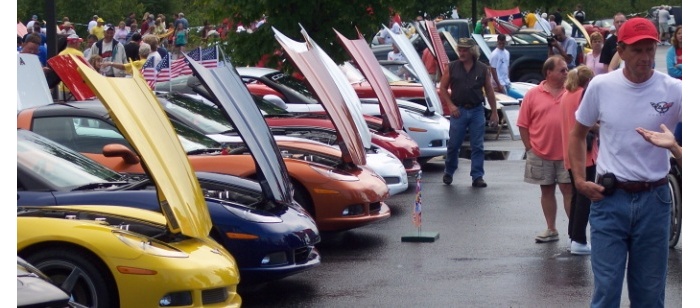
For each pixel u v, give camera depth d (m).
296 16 17.98
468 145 21.19
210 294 7.14
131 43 21.41
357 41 16.14
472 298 8.78
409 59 18.08
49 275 6.79
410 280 9.50
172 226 7.21
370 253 10.80
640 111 6.30
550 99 11.13
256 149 9.15
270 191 9.10
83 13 36.94
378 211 11.55
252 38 18.16
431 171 17.66
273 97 15.73
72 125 10.55
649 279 6.45
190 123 12.21
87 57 22.39
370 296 8.88
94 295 6.78
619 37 6.31
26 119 10.55
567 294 8.91
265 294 8.98
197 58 14.87
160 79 14.76
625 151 6.34
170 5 41.75
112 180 8.75
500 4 48.09
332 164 11.88
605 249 6.41
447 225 12.46
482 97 15.64
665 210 6.40
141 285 6.78
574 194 10.55
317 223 10.98
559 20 35.84
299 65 11.53
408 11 19.00
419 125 17.47
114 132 10.54
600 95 6.40
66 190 8.15
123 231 7.00
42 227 6.79
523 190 15.25
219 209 8.48
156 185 7.18
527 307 8.45
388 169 13.48
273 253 8.53
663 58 37.41
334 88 11.96
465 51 15.52
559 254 10.66
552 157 11.14
